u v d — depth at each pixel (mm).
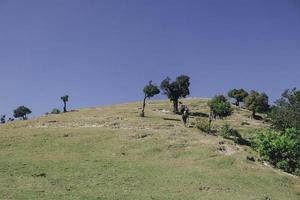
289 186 42500
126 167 44062
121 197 34156
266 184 41938
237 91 113438
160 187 38031
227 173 43875
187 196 35875
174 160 47938
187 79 89000
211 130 65812
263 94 99875
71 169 42188
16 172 40031
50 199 32281
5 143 52781
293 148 49844
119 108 92625
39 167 42281
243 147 54094
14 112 112562
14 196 32438
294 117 68125
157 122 67625
